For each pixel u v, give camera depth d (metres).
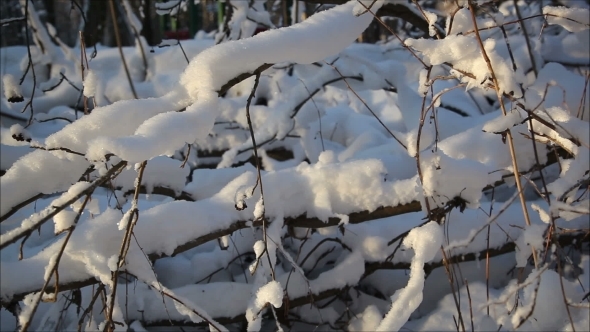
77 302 2.26
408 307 1.67
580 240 2.75
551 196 2.19
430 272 2.80
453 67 1.84
